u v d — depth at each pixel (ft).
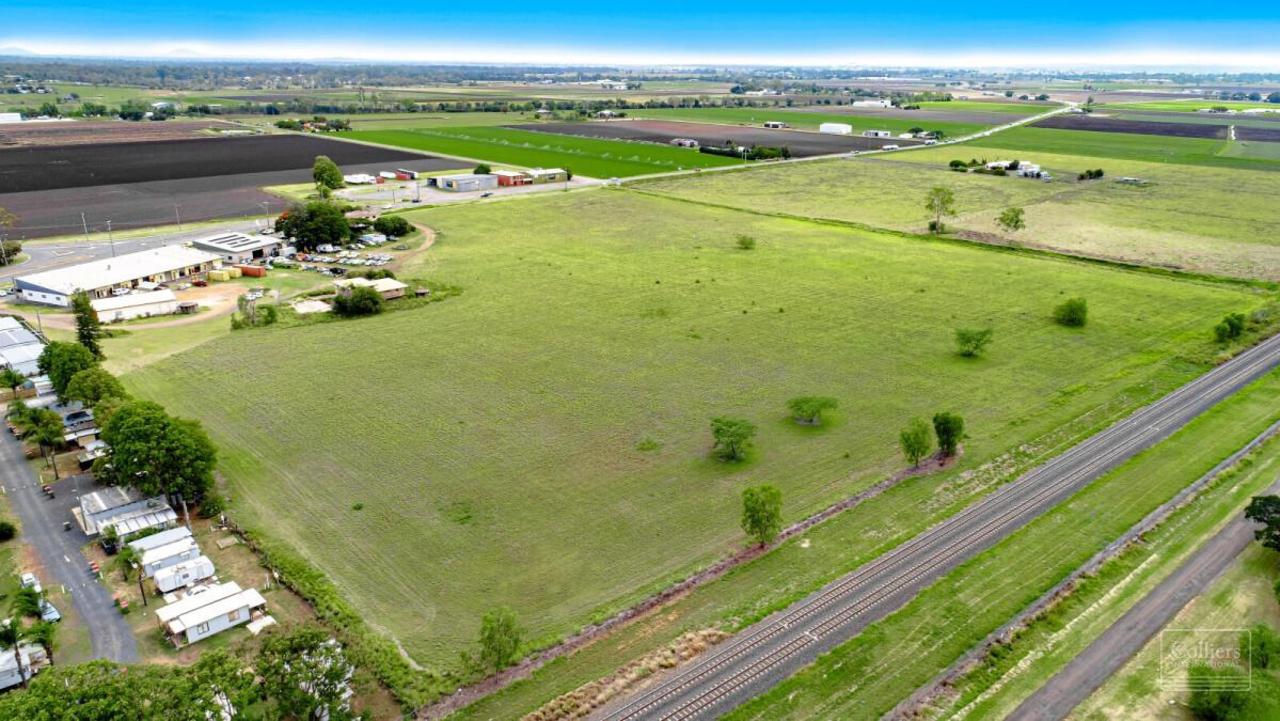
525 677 154.30
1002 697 148.25
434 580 183.01
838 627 166.50
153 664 155.63
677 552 193.06
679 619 169.58
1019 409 269.23
